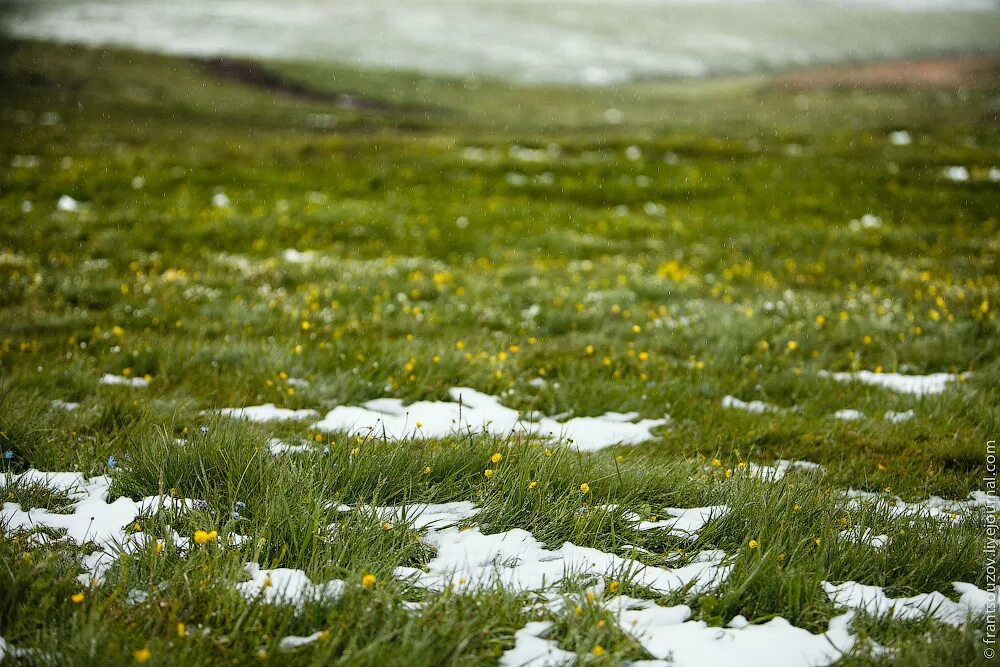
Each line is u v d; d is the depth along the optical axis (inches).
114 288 483.5
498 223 815.7
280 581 138.3
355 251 682.8
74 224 692.1
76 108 2417.6
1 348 346.6
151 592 131.6
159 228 705.0
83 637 113.4
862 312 454.6
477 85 3983.8
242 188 941.2
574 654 120.9
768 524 170.2
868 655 122.0
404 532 160.6
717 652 123.1
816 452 260.4
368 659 114.1
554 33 6496.1
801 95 3415.4
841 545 162.6
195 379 318.7
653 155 1300.4
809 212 911.0
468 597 133.0
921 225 837.2
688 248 721.6
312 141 1382.9
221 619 125.7
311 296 482.9
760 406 316.2
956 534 173.2
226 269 578.9
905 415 297.3
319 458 190.1
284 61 3919.8
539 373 351.3
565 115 3201.3
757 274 617.3
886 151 1330.0
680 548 167.5
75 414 260.4
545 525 172.4
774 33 7111.2
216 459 189.9
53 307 446.9
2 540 144.7
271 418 274.7
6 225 670.5
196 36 4675.2
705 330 414.3
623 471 206.2
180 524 164.4
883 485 231.1
